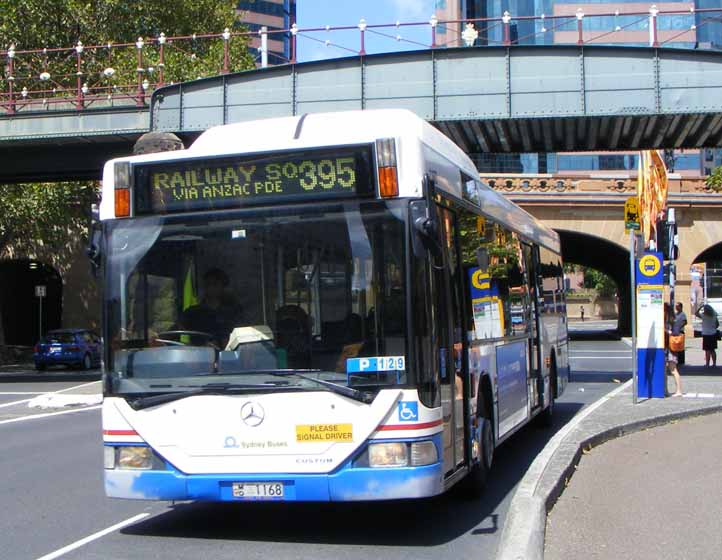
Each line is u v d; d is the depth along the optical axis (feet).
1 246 146.82
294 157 25.32
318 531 26.94
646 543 23.58
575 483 31.96
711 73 76.64
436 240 24.64
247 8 392.27
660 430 46.52
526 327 42.96
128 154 99.60
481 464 31.35
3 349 153.58
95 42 156.56
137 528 27.96
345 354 24.20
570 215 171.12
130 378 25.66
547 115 78.23
